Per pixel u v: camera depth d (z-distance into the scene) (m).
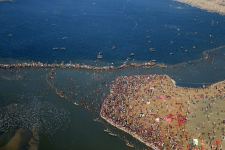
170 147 142.75
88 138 147.62
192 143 143.88
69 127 152.50
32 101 168.12
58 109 163.88
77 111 163.75
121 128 153.50
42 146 140.38
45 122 154.00
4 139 139.75
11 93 172.88
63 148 141.00
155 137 147.88
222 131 150.75
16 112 158.62
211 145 142.88
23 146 138.00
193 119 157.62
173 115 159.62
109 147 144.25
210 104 170.38
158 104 167.75
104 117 159.50
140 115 159.50
